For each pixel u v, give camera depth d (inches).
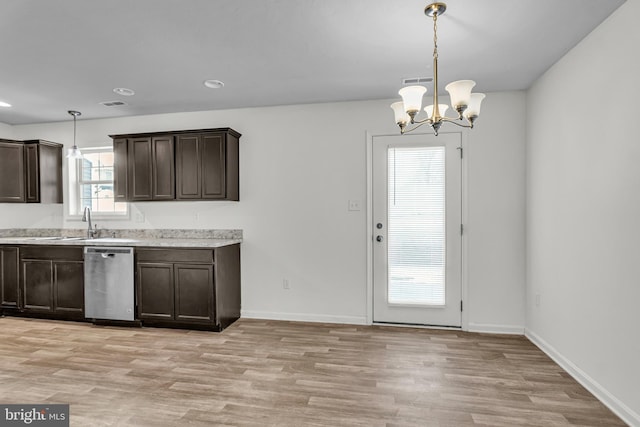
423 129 141.6
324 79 122.4
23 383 95.3
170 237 164.2
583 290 95.2
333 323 148.2
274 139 153.9
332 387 93.3
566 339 103.9
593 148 90.7
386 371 102.7
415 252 142.3
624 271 79.4
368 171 145.4
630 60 77.2
